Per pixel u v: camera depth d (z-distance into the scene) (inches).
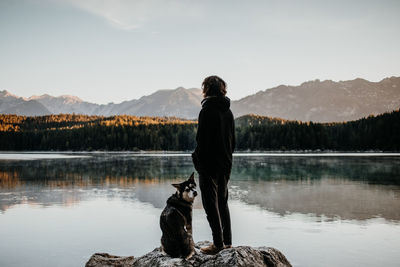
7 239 437.4
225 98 185.8
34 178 1192.2
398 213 588.7
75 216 573.3
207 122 181.8
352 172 1425.9
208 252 192.5
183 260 184.1
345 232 464.4
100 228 490.9
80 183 1045.8
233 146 192.9
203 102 187.3
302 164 1984.5
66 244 416.8
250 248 194.5
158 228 492.4
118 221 534.9
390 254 372.5
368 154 3860.7
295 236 445.1
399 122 4773.6
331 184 1011.3
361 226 497.4
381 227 491.2
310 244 409.4
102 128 5767.7
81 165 1914.4
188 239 184.9
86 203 694.5
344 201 711.7
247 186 971.3
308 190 882.8
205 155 183.6
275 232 466.9
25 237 444.8
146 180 1135.0
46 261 356.2
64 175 1309.1
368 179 1148.5
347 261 351.6
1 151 5940.0
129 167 1756.9
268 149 4909.0
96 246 407.5
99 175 1310.3
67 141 5723.4
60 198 758.5
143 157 3171.8
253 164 1993.1
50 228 493.4
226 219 195.8
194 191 185.2
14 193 832.3
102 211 613.0
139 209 633.0
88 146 5570.9
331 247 398.6
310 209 627.2
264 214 585.6
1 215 581.0
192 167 1760.6
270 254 198.7
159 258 190.1
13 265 345.1
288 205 669.9
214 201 186.1
